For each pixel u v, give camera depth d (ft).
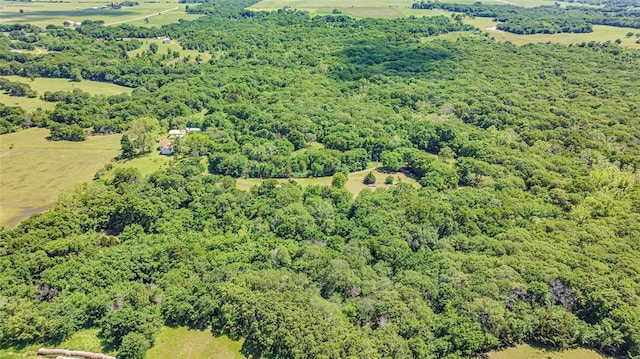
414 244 390.83
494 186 480.64
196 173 530.27
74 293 333.83
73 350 298.56
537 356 293.02
